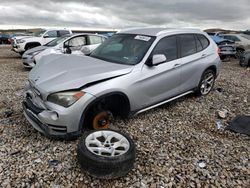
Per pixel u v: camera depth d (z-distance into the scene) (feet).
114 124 14.58
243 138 13.78
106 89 12.10
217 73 21.36
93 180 9.56
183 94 18.07
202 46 19.39
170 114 16.79
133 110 14.16
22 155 11.03
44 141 12.27
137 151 11.78
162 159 11.19
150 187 9.33
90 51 17.93
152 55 14.75
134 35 16.51
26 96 13.25
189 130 14.48
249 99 21.13
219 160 11.30
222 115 16.69
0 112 16.06
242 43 57.11
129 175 9.95
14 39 53.52
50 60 15.10
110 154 9.95
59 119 11.19
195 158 11.38
